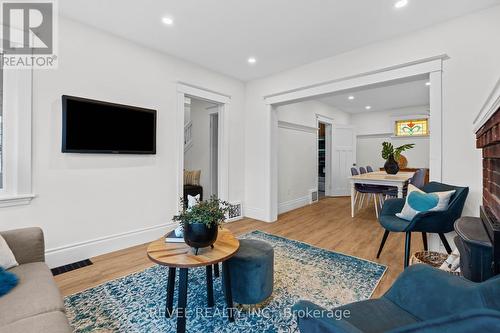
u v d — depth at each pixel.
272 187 4.14
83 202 2.53
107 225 2.70
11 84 2.13
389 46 2.77
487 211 1.55
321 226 3.81
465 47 2.30
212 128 5.17
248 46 3.00
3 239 1.51
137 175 2.95
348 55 3.11
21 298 1.18
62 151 2.36
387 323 1.02
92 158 2.58
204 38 2.81
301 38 2.79
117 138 2.73
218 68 3.72
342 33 2.68
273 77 3.97
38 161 2.25
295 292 1.92
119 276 2.17
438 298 1.03
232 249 1.63
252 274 1.69
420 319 1.05
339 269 2.30
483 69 2.21
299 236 3.32
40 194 2.26
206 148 5.27
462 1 2.11
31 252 1.62
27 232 1.64
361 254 2.67
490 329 0.58
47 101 2.29
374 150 7.33
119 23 2.50
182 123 3.39
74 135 2.42
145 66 3.00
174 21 2.47
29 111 2.19
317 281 2.08
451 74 2.37
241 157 4.35
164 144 3.20
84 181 2.53
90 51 2.55
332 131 6.68
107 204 2.70
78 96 2.47
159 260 1.46
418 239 3.16
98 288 1.96
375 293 1.90
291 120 5.14
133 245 2.90
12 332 0.96
